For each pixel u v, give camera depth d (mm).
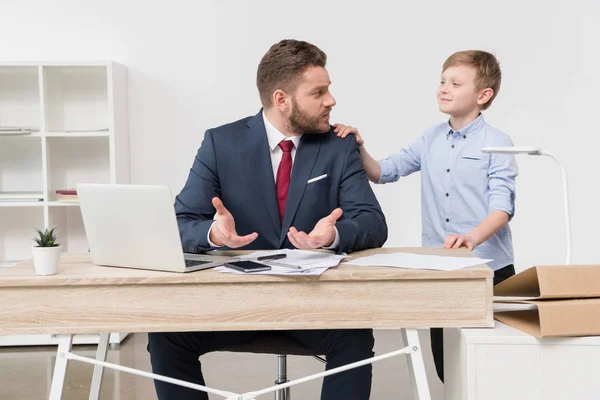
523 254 4496
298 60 2289
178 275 1755
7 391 3389
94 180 4574
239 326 1758
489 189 2670
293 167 2346
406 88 4480
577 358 1679
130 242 1831
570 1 4375
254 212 2328
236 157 2354
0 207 4574
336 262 1853
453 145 2764
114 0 4500
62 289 1757
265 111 2396
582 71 4395
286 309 1760
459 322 1756
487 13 4418
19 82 4512
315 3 4477
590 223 4441
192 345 2100
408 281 1755
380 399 3225
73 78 4535
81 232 4613
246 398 1774
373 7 4461
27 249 4602
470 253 2066
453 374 1886
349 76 4484
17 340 4199
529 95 4430
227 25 4504
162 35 4508
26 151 4535
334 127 2480
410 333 1779
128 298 1759
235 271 1784
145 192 1755
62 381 1787
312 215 2316
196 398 2086
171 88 4527
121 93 4402
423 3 4441
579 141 4422
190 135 4547
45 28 4508
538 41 4402
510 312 1935
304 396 3309
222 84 4527
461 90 2676
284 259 1924
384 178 2893
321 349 2098
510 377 1690
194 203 2332
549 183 4461
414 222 4574
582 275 1729
